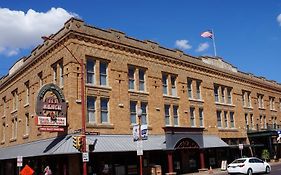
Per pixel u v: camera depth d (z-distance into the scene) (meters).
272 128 48.91
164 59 34.69
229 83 43.69
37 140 30.75
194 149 34.31
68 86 26.64
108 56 29.45
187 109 36.09
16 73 37.03
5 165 38.44
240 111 44.78
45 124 25.03
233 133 42.41
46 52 30.56
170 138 30.78
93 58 28.42
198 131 34.06
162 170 32.28
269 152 46.50
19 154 30.39
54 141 26.52
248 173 28.20
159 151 32.47
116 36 30.42
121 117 29.41
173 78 35.75
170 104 34.38
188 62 37.41
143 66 32.34
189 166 35.34
